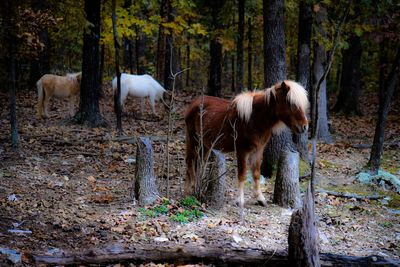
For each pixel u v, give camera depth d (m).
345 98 19.02
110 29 13.64
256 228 6.08
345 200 7.87
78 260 4.47
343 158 10.84
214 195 6.62
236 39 14.37
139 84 14.98
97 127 12.57
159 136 11.80
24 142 10.08
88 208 6.32
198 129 7.17
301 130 6.29
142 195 6.56
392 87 8.81
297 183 7.12
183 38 16.97
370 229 6.62
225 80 29.84
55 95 14.14
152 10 16.78
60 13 9.45
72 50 23.50
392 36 12.27
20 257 4.37
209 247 4.91
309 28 9.73
